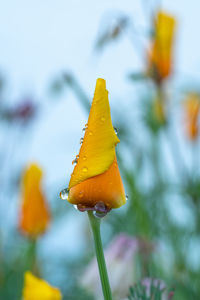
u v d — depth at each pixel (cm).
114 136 36
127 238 55
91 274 55
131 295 40
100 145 36
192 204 61
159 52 60
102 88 36
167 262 56
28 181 52
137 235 56
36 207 52
